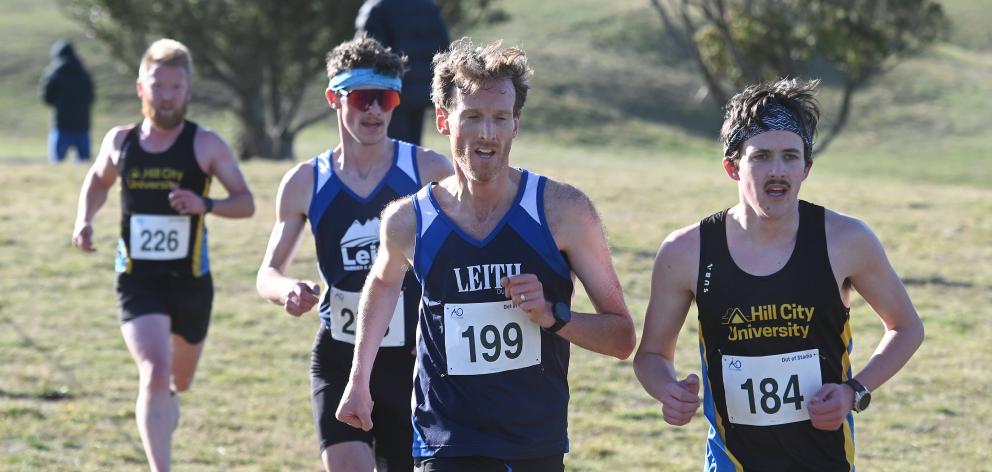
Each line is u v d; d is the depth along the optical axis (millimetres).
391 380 15273
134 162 19219
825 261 11664
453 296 11930
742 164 11555
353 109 15062
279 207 15656
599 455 20594
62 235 37938
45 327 28469
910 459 20375
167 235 19234
